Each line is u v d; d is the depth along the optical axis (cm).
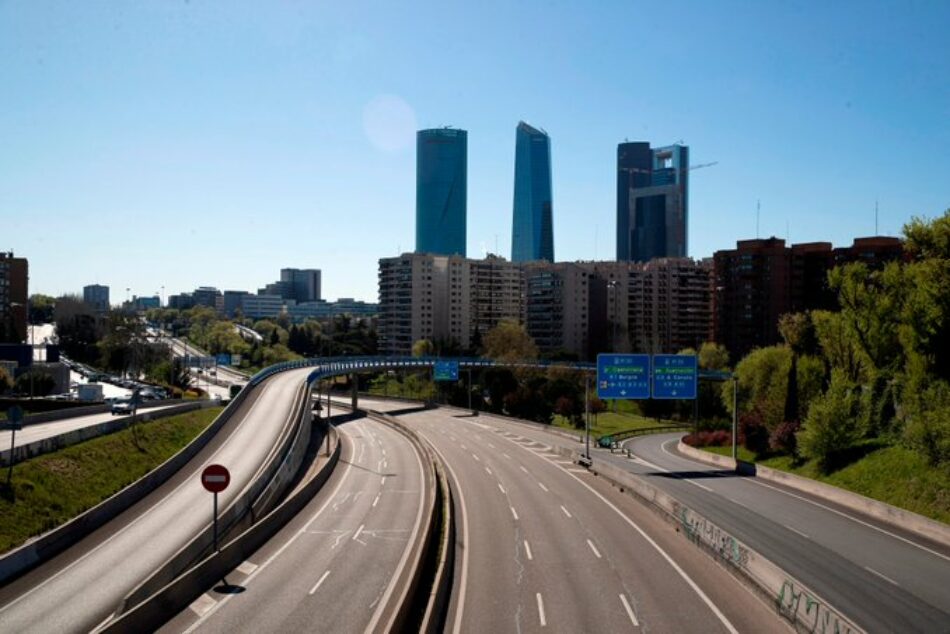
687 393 6338
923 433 4881
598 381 6269
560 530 3944
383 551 3388
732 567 3097
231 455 5725
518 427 10269
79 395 8738
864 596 2881
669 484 5750
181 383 12525
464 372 15238
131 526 3759
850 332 6981
